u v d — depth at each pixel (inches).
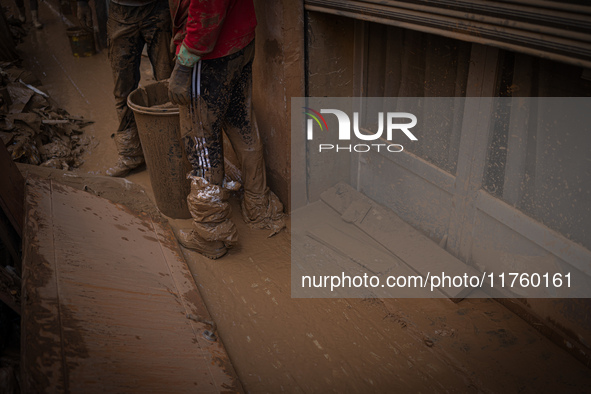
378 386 87.7
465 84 98.0
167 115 114.0
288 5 107.2
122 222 112.3
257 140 120.7
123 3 127.7
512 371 88.6
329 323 101.5
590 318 85.3
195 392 75.8
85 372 67.6
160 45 138.3
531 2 64.0
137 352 77.3
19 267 100.0
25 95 169.8
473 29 74.2
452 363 91.1
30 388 61.8
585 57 61.1
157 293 95.0
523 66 84.2
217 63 96.7
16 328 92.5
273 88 120.8
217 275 114.6
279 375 90.0
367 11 93.1
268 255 121.7
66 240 92.6
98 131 178.9
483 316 101.4
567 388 84.6
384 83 120.4
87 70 233.1
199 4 84.2
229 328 100.1
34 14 283.9
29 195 98.3
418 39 106.0
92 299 82.2
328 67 121.7
